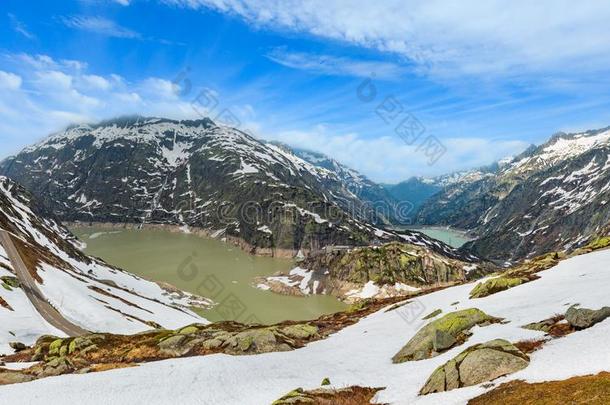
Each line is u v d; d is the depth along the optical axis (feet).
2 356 245.04
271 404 117.91
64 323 351.05
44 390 143.43
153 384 147.02
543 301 168.04
